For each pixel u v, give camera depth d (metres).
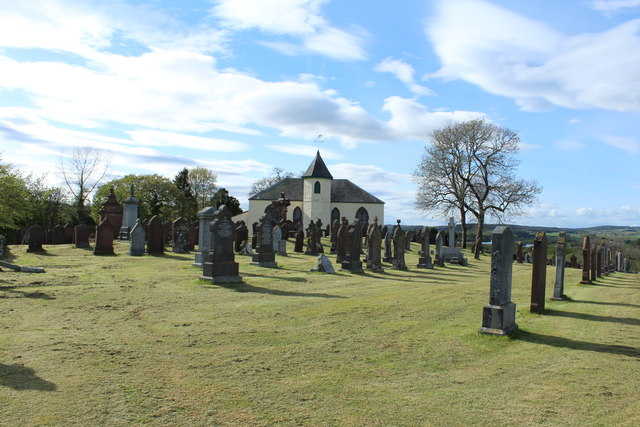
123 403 5.31
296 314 10.78
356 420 5.07
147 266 19.89
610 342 8.80
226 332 8.83
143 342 7.92
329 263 20.67
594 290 17.91
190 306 11.37
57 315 9.77
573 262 40.75
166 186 67.75
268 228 21.70
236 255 26.55
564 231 14.71
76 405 5.20
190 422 4.89
